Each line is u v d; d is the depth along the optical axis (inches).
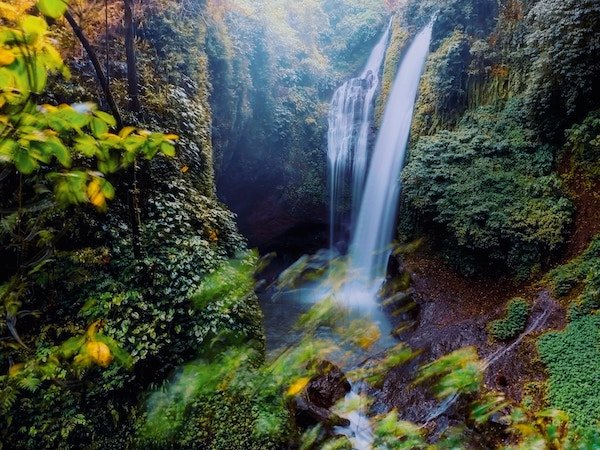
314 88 586.2
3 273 138.9
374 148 536.4
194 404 166.7
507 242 320.2
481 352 255.1
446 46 422.6
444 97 422.3
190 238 226.2
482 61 399.9
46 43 42.4
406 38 527.5
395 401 215.9
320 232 609.3
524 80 359.9
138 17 249.9
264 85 482.6
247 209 553.0
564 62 278.5
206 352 197.3
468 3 414.3
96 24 192.9
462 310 323.6
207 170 295.0
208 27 360.8
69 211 125.3
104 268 194.9
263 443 158.7
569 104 292.2
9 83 41.3
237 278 100.7
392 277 409.4
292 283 92.0
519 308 276.1
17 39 39.8
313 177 566.9
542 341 235.0
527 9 361.7
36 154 45.1
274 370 71.4
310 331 79.8
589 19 268.5
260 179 528.7
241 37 446.0
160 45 284.7
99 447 168.1
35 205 58.9
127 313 185.0
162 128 251.4
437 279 367.6
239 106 429.1
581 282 263.3
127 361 67.4
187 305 203.2
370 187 524.4
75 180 51.6
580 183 304.2
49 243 64.7
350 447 75.5
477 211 318.7
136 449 165.6
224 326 202.7
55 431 161.3
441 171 356.8
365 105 574.6
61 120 43.9
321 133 576.7
